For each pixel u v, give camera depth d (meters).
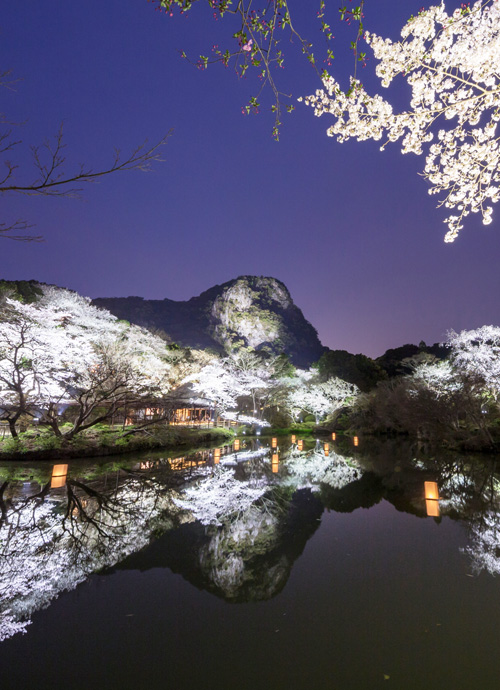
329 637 4.71
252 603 5.61
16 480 13.86
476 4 5.10
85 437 21.41
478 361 25.00
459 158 6.64
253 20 3.91
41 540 8.01
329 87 6.27
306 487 13.98
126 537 8.31
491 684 3.82
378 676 3.97
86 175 3.85
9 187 3.70
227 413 42.62
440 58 5.80
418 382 33.06
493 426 24.91
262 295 139.00
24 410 19.06
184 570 6.75
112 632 4.86
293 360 120.44
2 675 4.02
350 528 9.12
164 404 26.05
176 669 4.10
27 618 5.18
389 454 24.20
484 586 6.09
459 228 6.95
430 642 4.58
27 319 20.44
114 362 24.39
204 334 122.56
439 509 10.88
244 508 10.92
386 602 5.60
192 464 19.39
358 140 7.13
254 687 3.79
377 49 5.97
